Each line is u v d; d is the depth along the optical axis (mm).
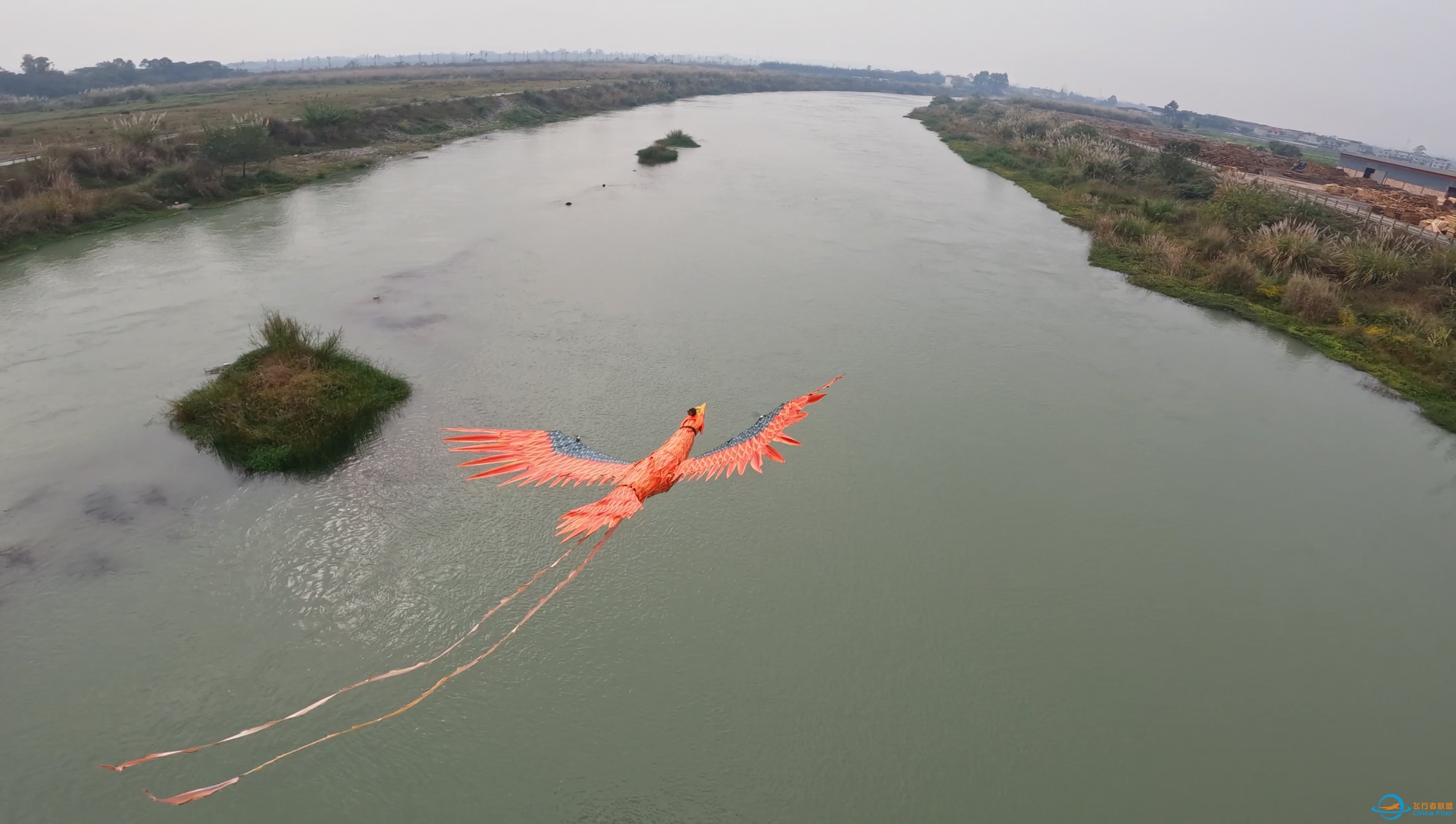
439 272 43219
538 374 32156
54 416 27812
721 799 17062
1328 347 38156
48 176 48844
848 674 19922
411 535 23531
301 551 22719
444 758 17625
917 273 46531
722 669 19922
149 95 109938
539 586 21953
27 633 19797
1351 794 17500
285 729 17969
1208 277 46375
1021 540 24375
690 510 25062
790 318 38781
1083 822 16891
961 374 34000
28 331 33969
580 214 56438
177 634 20031
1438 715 19328
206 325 35156
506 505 24938
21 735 17531
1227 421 31516
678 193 64562
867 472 27156
